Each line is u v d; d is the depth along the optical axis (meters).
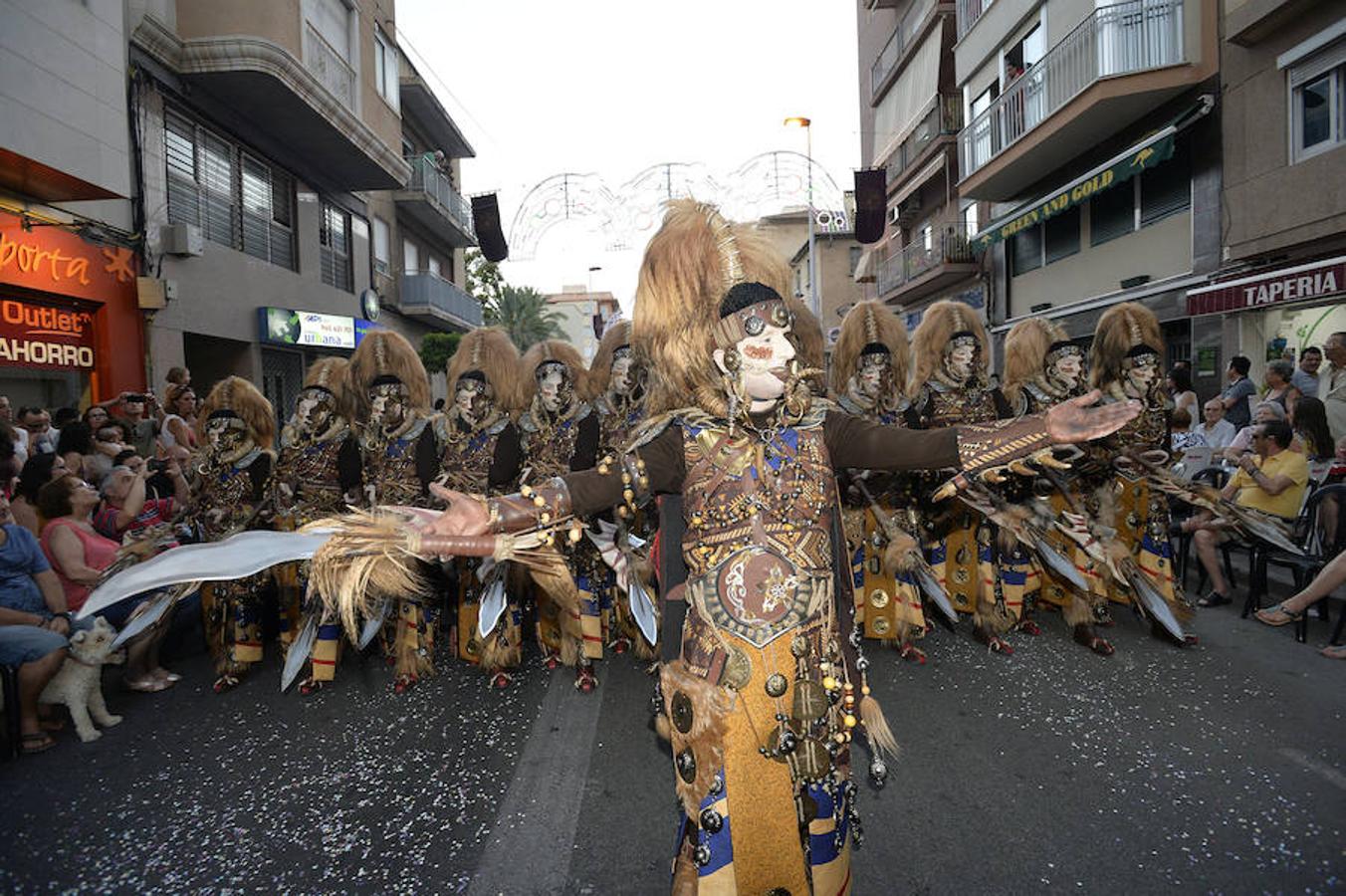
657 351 1.92
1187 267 12.79
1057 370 5.19
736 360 1.78
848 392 5.21
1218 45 11.80
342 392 5.17
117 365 10.21
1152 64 12.45
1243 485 5.60
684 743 1.79
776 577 1.76
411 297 21.83
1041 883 2.55
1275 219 10.85
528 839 2.94
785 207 7.55
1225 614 5.41
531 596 4.80
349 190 17.47
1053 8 14.80
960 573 5.08
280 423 14.52
